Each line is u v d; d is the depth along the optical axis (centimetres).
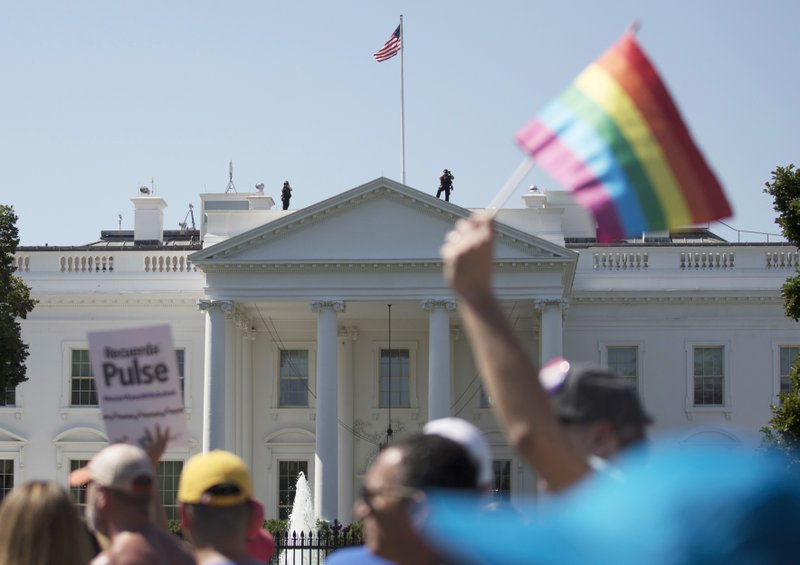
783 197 12394
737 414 17225
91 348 2744
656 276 17350
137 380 2752
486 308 1425
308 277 15450
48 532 2084
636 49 1875
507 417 1388
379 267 15425
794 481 1088
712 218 1839
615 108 1856
